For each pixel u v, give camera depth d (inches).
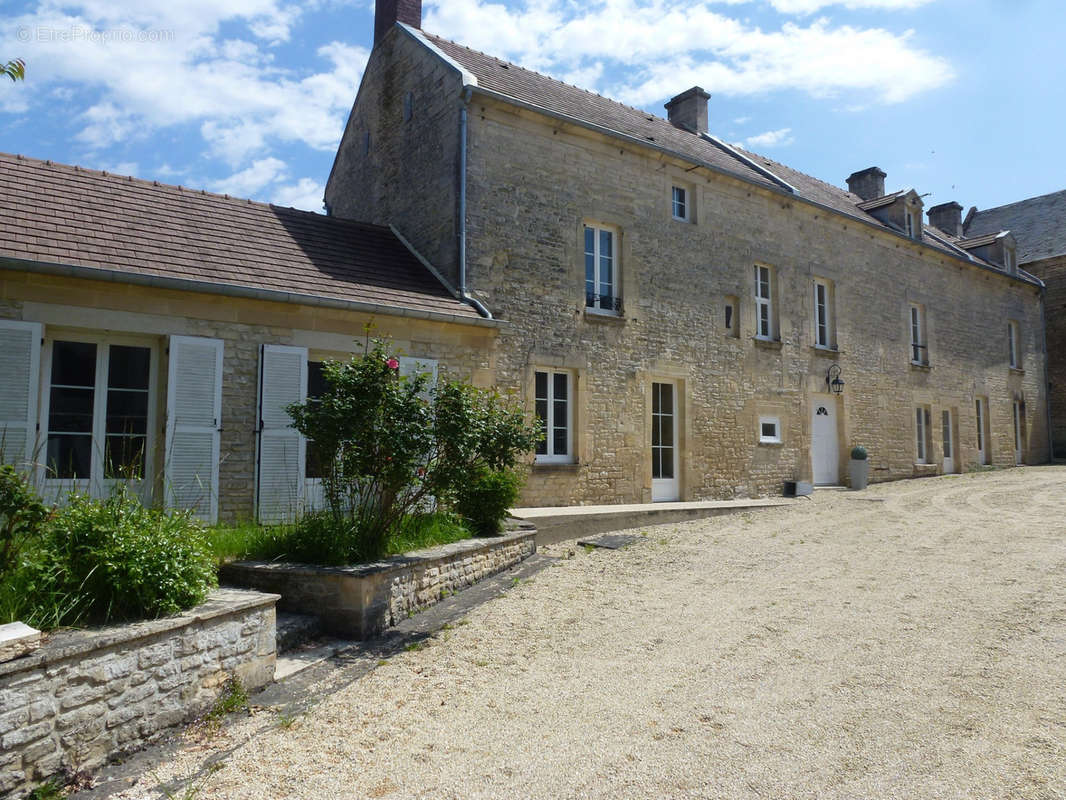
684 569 294.2
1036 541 305.1
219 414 307.3
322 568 229.9
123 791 132.3
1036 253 933.8
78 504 186.2
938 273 748.0
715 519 433.1
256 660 181.0
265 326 323.3
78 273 276.4
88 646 141.3
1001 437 810.2
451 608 253.1
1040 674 165.9
